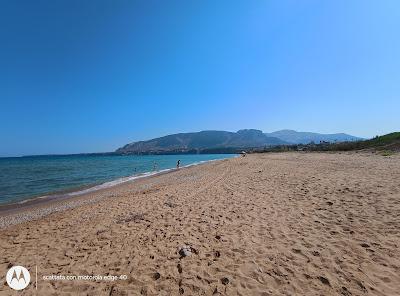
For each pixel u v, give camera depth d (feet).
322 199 33.99
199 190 49.21
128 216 34.01
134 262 20.63
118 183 84.02
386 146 125.18
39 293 17.16
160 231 27.09
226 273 18.04
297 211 30.04
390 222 24.13
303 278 16.85
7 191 79.05
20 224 36.86
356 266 17.66
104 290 17.11
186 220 30.04
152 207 37.83
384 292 14.88
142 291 16.70
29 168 184.34
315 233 23.39
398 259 18.01
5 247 26.55
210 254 20.97
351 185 40.24
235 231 25.41
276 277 17.16
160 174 105.19
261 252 20.65
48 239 27.86
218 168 101.55
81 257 22.33
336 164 75.41
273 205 33.35
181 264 19.63
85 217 36.09
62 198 61.26
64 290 17.39
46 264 21.47
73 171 152.56
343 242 21.15
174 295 16.14
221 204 36.09
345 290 15.34
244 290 16.08
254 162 116.78
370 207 28.84
